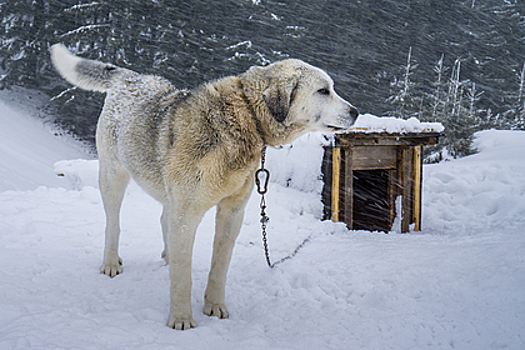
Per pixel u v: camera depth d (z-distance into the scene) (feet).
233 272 11.91
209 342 7.80
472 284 9.91
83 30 54.49
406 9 72.54
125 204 18.74
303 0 63.31
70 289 9.45
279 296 10.44
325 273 11.83
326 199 19.06
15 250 11.38
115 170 11.03
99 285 9.92
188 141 8.45
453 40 77.30
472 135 42.45
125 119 10.30
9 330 7.02
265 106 9.04
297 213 18.86
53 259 11.28
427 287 10.12
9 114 55.98
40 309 8.07
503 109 82.02
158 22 55.93
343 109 9.76
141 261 12.16
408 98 53.21
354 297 10.25
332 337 8.10
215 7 58.65
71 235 13.80
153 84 10.85
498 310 8.60
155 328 7.98
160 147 8.96
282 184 20.33
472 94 57.26
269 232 16.66
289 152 20.56
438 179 24.90
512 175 22.90
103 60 53.72
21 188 33.27
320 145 19.69
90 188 19.56
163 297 9.59
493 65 81.15
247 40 59.06
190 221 8.52
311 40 62.49
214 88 9.00
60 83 61.05
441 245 14.23
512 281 9.59
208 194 8.56
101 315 8.18
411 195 19.95
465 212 21.21
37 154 48.03
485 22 82.33
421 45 73.00
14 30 58.23
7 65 59.31
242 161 8.80
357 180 22.45
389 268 11.84
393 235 17.63
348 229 18.67
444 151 43.68
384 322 8.70
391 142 19.02
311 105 9.46
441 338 8.05
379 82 66.64
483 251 12.19
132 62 55.21
